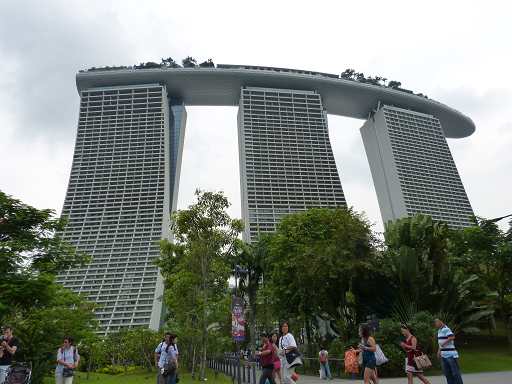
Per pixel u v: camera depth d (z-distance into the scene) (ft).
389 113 501.56
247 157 419.13
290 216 110.83
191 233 83.20
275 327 180.96
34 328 71.51
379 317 97.81
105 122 420.77
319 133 453.17
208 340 105.60
